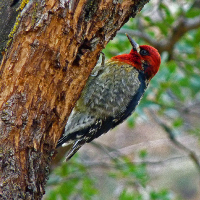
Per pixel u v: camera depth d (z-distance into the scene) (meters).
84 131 9.79
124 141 20.47
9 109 6.25
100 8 6.59
